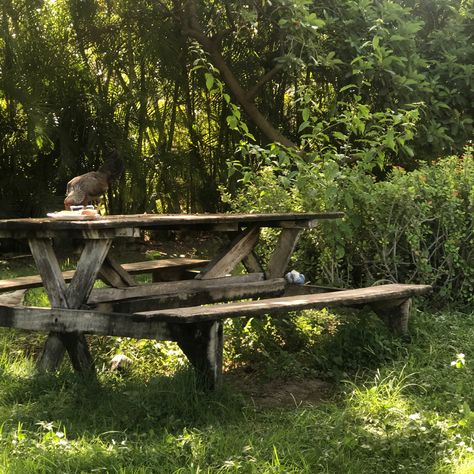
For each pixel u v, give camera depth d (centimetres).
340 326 608
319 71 1102
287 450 365
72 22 1232
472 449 367
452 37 1071
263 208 764
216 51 1150
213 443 369
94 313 472
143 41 1205
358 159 986
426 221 768
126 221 465
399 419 410
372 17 1030
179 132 1351
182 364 530
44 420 403
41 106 1105
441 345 574
